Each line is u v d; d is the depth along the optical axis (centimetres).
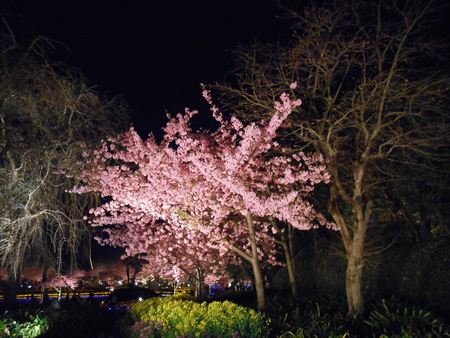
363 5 1108
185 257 1852
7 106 884
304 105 1285
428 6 1016
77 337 1104
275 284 2003
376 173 1335
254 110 1267
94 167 1232
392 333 810
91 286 3794
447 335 778
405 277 1295
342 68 1216
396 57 1037
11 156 877
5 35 852
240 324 878
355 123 1127
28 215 914
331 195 1159
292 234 1783
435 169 1162
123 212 1538
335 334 854
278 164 1269
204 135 1441
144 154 1362
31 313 1209
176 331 967
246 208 1255
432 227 1373
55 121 959
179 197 1315
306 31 1139
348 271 1112
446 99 1159
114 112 1059
